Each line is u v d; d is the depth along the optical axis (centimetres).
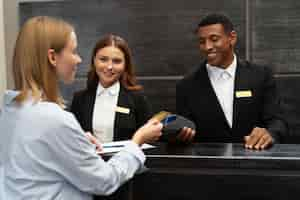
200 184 126
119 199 132
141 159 127
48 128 115
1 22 307
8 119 124
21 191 118
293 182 119
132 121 216
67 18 310
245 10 285
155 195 129
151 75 301
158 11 297
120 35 303
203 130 215
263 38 285
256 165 122
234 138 211
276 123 201
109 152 133
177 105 224
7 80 313
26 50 120
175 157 127
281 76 285
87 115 219
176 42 296
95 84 227
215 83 216
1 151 127
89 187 119
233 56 218
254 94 211
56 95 124
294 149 139
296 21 280
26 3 315
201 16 291
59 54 121
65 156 116
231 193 124
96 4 305
